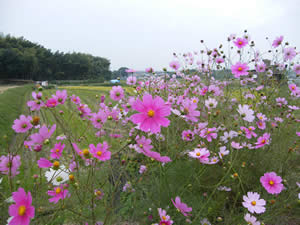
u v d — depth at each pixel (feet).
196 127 5.72
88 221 3.48
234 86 9.23
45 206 3.93
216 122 6.54
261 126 6.42
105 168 4.66
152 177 4.94
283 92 9.23
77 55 220.43
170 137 6.79
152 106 3.40
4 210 3.52
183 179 5.29
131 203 4.59
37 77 191.52
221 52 9.45
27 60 175.32
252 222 3.66
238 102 8.45
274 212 4.50
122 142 5.91
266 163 6.07
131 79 7.47
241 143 5.66
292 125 7.80
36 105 3.98
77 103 5.07
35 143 3.64
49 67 199.82
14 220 2.54
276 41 8.49
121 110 6.35
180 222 4.42
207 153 4.23
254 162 6.06
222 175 5.43
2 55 165.58
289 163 6.28
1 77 170.50
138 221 4.36
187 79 11.25
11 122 22.94
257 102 8.18
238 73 6.96
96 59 248.32
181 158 5.73
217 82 9.84
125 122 6.52
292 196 4.84
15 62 171.53
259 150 6.27
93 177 3.34
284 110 8.39
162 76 11.97
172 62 10.18
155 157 3.49
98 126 4.89
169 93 9.89
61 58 210.18
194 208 4.57
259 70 8.53
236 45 8.18
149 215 4.46
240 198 5.32
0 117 21.80
